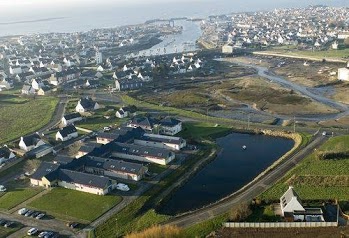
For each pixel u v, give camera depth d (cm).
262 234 9669
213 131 18188
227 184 13062
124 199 12019
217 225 10188
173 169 14075
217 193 12475
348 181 12144
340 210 10500
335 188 11875
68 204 11862
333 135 16525
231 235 9706
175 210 11538
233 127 18600
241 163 14725
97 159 14238
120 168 13575
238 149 16138
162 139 16275
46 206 11800
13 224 10862
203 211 11000
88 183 12562
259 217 10375
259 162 14762
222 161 14975
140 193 12350
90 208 11569
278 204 11025
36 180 13262
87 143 16462
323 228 9762
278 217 10300
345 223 9931
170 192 12462
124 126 18338
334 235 9431
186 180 13325
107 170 13750
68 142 17400
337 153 14038
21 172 14512
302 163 13738
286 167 13612
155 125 18175
